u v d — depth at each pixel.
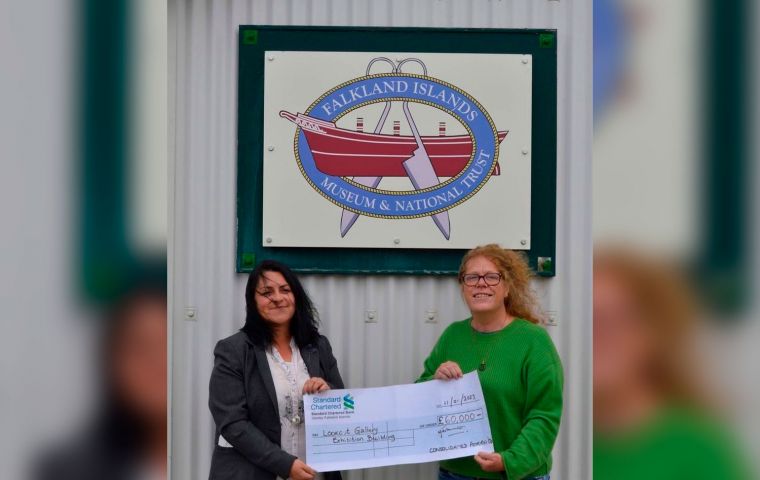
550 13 3.86
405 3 3.85
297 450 3.39
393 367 3.82
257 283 3.42
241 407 3.30
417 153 3.79
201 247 3.83
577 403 3.82
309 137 3.79
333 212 3.78
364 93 3.80
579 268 3.82
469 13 3.86
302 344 3.47
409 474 3.84
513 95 3.80
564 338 3.83
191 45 3.84
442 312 3.83
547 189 3.81
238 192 3.79
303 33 3.81
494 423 3.37
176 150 3.83
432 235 3.79
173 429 3.83
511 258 3.45
